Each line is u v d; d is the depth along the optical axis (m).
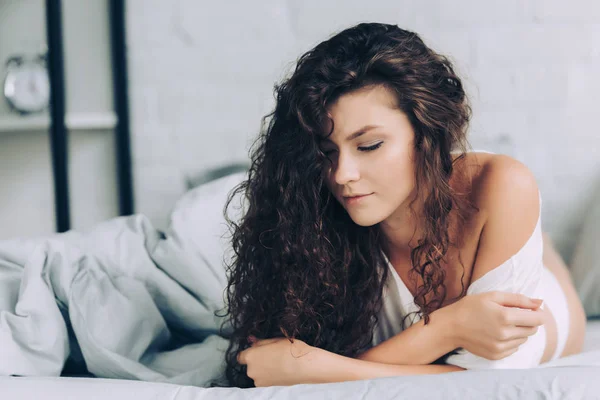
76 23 2.03
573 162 1.96
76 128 2.03
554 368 0.81
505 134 1.96
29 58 1.92
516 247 1.05
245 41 2.00
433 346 1.04
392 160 0.95
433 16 1.95
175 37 2.01
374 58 0.93
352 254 1.14
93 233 1.31
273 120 1.06
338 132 0.94
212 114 2.02
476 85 1.82
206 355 1.20
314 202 1.02
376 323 1.20
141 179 2.04
